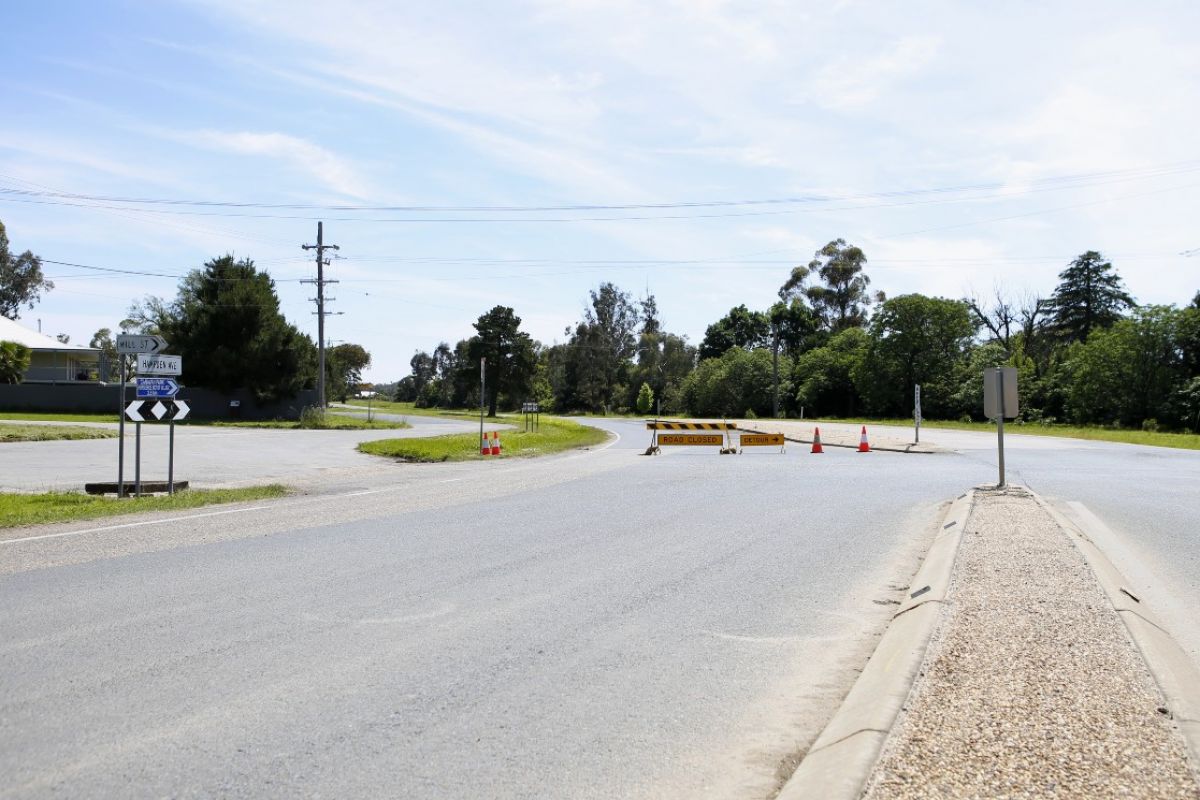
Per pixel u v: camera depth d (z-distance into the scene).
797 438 39.81
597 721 4.86
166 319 60.88
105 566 8.98
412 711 4.96
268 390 57.94
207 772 4.13
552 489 16.78
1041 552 8.98
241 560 9.34
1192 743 4.08
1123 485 17.69
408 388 168.38
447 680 5.50
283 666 5.72
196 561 9.27
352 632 6.55
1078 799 3.53
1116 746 4.05
